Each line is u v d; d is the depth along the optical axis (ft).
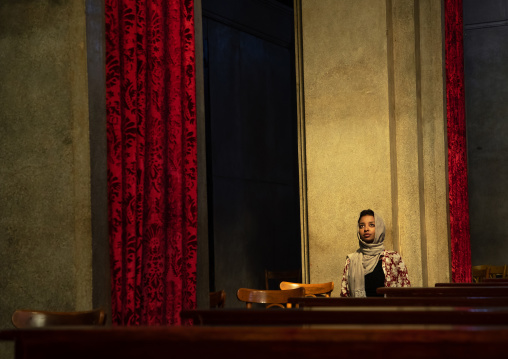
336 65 24.52
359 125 24.14
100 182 13.23
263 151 43.83
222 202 39.42
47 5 13.38
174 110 15.17
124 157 13.94
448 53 30.42
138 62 14.32
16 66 13.50
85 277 12.87
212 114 38.75
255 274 42.27
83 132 13.07
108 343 5.91
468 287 12.98
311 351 5.65
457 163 32.50
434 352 5.46
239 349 5.75
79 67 13.15
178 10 15.44
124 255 13.80
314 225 24.50
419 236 24.13
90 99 13.11
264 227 43.60
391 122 24.20
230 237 40.06
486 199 43.91
